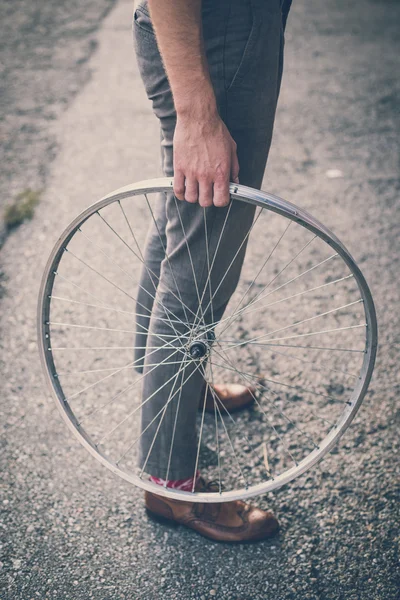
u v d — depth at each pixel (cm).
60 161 361
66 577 161
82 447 198
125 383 223
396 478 186
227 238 145
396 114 420
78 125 402
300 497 183
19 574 161
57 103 430
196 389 162
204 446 200
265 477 189
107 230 304
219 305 157
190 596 157
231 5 125
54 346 237
